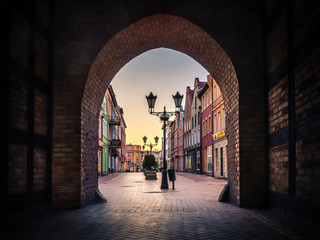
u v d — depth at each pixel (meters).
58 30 9.03
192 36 10.15
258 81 8.93
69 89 8.84
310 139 5.98
